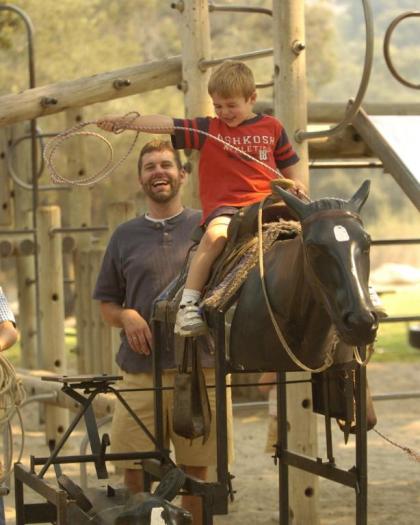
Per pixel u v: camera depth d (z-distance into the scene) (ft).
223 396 31.73
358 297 26.71
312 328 29.94
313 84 208.95
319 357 30.58
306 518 46.52
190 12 52.85
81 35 150.92
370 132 47.11
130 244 41.83
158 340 38.17
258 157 34.30
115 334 61.52
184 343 34.60
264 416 79.36
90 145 152.56
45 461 36.58
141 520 28.86
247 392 82.74
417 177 44.55
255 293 31.01
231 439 41.27
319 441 68.85
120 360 41.81
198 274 32.94
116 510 31.19
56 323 69.87
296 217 29.78
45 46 147.23
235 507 52.34
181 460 40.16
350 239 27.48
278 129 35.09
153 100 155.53
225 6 53.47
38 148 87.71
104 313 42.65
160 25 188.55
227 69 34.12
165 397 40.14
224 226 33.17
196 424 34.04
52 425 66.95
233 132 34.30
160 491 31.22
